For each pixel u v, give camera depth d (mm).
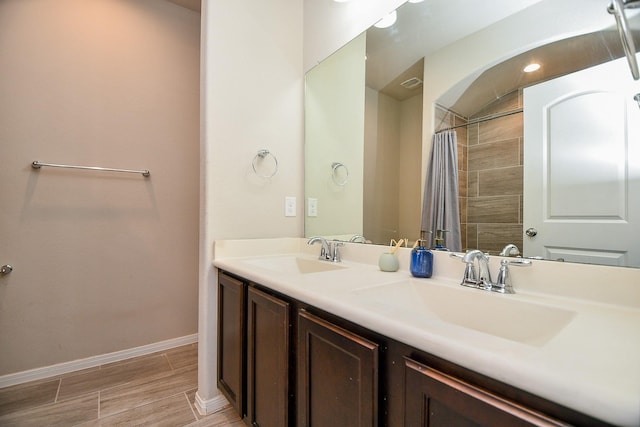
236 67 1599
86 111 1903
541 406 418
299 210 1859
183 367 1928
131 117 2059
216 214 1537
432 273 1082
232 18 1589
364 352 666
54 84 1804
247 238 1638
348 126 1570
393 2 1335
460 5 1106
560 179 849
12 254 1689
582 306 743
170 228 2215
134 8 2072
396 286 984
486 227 1008
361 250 1428
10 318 1686
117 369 1890
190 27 2297
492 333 816
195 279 2324
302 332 883
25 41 1722
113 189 1999
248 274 1172
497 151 989
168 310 2209
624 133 742
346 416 718
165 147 2191
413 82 1268
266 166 1712
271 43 1738
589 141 796
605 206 768
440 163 1161
